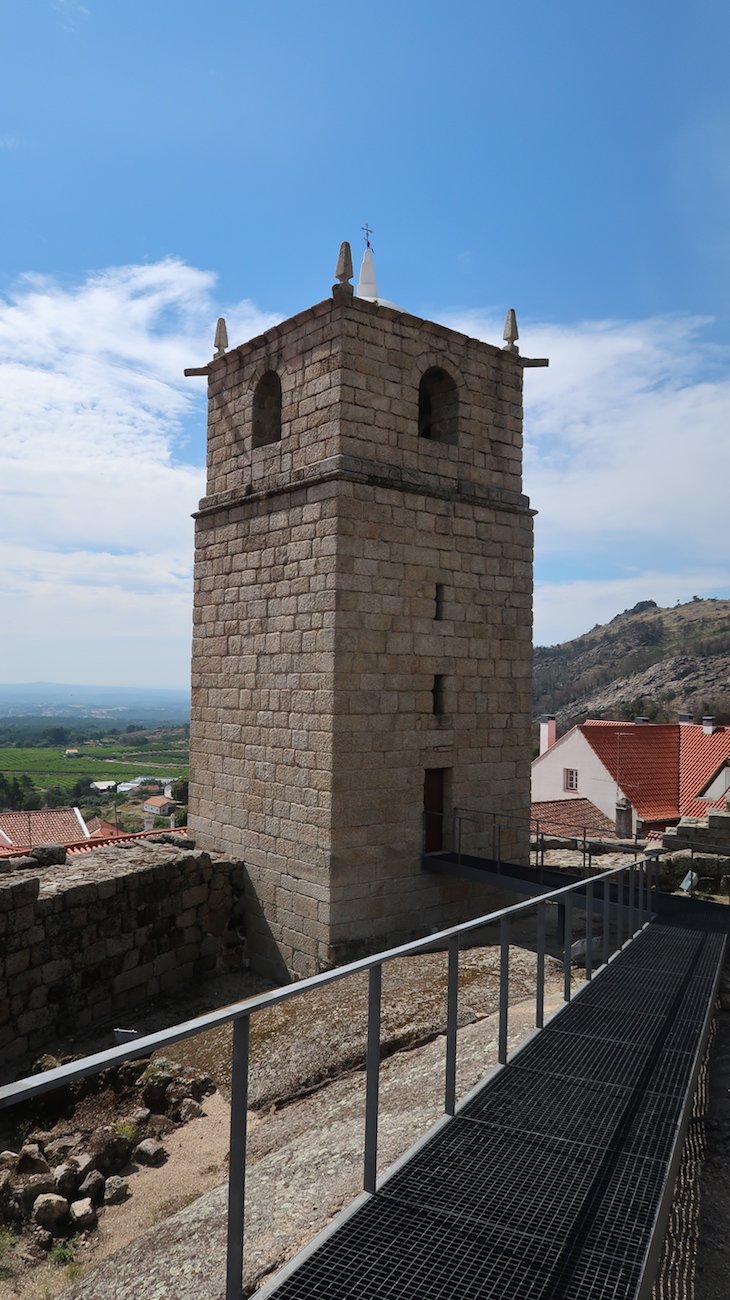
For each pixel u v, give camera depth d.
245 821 19.23
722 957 11.16
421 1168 5.30
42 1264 7.21
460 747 19.14
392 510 18.00
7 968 13.37
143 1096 10.57
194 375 21.75
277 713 18.42
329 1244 4.49
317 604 17.44
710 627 157.12
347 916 16.95
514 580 20.53
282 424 18.92
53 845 16.92
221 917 18.52
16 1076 13.24
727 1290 5.81
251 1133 9.28
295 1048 11.30
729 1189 7.05
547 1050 7.42
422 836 18.27
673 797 38.81
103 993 15.38
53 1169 8.66
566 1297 4.09
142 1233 7.56
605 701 128.62
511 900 19.95
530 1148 5.57
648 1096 6.43
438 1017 11.77
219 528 20.75
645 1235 4.59
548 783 41.75
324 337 17.77
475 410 19.81
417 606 18.39
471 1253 4.41
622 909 11.62
